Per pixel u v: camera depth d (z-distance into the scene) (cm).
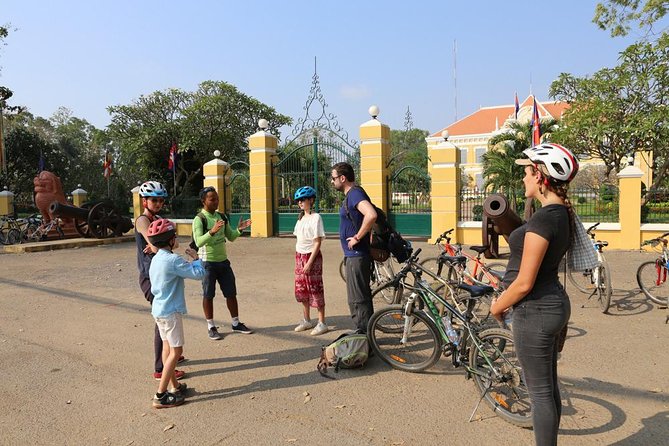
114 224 1612
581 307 659
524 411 354
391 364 462
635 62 1519
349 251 473
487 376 375
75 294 813
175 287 393
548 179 264
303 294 573
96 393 420
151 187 451
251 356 503
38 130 4356
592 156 1769
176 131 2545
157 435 347
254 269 1020
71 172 3631
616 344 512
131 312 690
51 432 354
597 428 342
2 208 1970
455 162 1290
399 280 468
